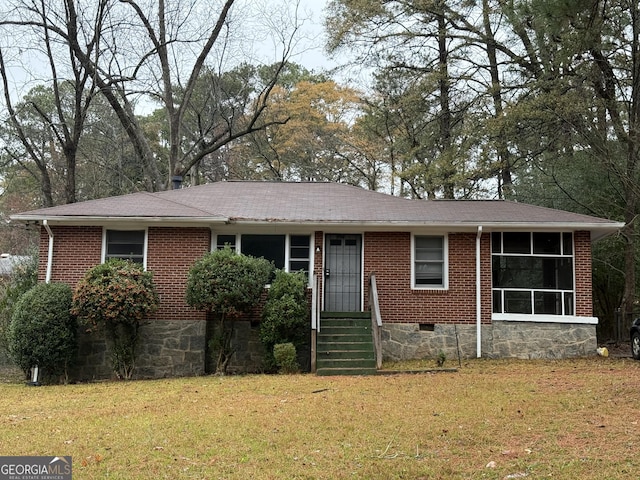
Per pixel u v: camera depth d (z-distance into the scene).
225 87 37.84
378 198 18.88
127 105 28.80
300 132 38.16
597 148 19.75
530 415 9.02
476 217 16.80
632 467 6.52
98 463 7.10
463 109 25.88
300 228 17.11
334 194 19.08
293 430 8.44
